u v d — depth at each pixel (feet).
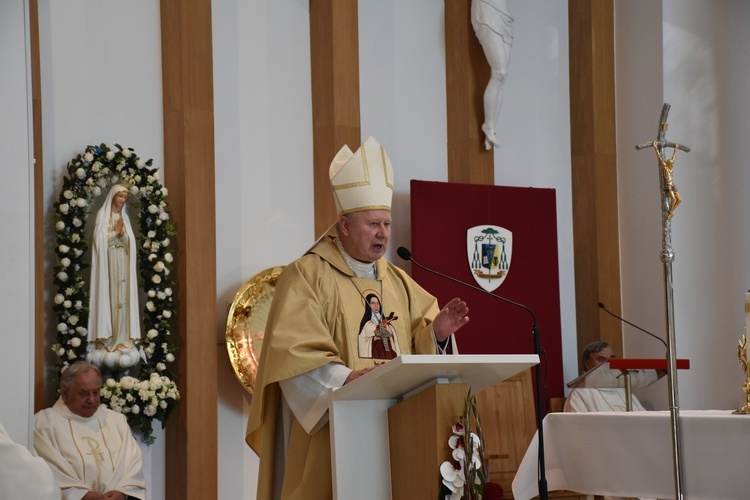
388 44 39.83
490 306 39.34
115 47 33.17
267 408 19.47
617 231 42.52
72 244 30.22
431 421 15.85
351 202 20.24
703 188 41.22
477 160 40.37
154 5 34.01
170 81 33.53
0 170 16.44
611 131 42.75
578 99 43.09
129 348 30.63
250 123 35.96
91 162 31.09
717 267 41.11
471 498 15.66
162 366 31.14
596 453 21.26
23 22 16.80
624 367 28.19
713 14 42.09
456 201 39.14
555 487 22.31
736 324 41.11
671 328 19.62
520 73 42.75
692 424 19.33
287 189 36.45
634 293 41.86
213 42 35.53
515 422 33.19
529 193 40.73
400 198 39.34
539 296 40.37
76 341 29.58
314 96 37.35
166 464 32.63
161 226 31.96
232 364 33.12
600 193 42.24
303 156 36.99
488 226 39.65
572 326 42.60
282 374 18.07
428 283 38.22
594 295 41.98
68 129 31.96
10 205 16.47
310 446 18.35
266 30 36.73
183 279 32.63
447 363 15.11
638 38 42.16
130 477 28.53
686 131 41.22
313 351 18.28
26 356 16.39
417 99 40.24
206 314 32.76
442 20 41.19
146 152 33.42
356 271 20.44
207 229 33.09
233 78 35.78
